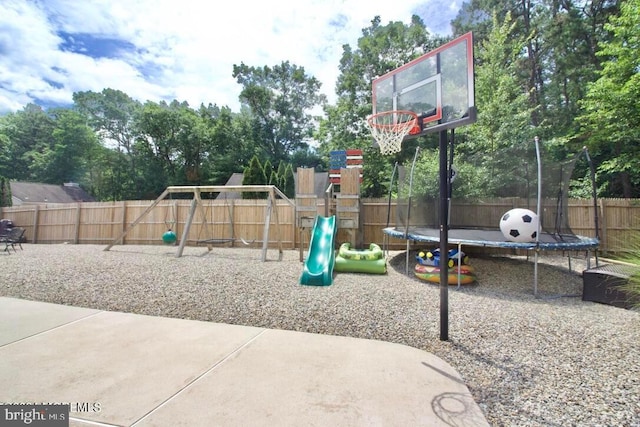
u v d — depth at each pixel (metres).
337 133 20.97
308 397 2.03
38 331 3.14
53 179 34.47
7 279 5.21
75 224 11.52
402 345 2.88
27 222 12.23
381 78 4.42
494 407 1.99
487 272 6.03
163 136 32.16
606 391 2.16
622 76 8.05
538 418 1.88
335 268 6.22
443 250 2.96
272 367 2.43
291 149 38.91
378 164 18.28
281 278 5.51
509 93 12.05
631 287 3.91
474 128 12.03
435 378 2.29
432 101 3.46
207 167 32.94
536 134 12.07
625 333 3.15
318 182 22.12
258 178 17.72
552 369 2.46
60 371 2.34
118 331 3.16
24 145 38.16
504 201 7.82
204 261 7.16
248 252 8.98
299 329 3.28
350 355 2.65
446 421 1.81
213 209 10.35
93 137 36.09
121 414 1.85
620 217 7.45
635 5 7.89
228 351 2.72
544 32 15.71
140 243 10.83
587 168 12.49
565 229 6.18
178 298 4.29
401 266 6.86
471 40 3.01
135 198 33.16
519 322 3.46
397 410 1.90
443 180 3.01
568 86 15.02
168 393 2.07
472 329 3.26
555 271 6.05
